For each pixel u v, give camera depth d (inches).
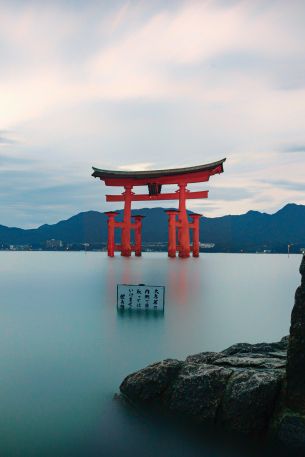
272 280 1999.3
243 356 401.7
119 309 906.7
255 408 306.5
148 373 364.8
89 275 2266.2
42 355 516.7
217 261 5068.9
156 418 329.1
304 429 284.7
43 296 1228.5
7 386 398.3
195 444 290.8
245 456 277.0
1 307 979.3
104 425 316.5
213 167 4485.7
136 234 6264.8
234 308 971.3
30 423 319.6
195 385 333.7
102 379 418.9
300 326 304.5
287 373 307.6
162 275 2282.2
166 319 790.5
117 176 4953.3
